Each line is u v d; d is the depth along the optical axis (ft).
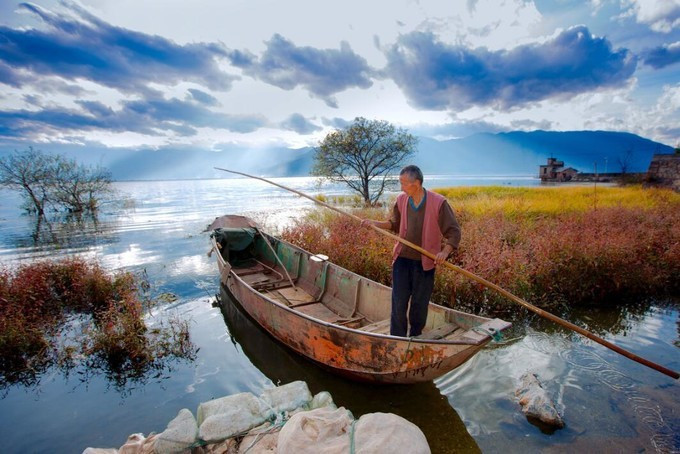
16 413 12.59
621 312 19.34
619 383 12.87
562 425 10.80
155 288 25.62
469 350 10.53
